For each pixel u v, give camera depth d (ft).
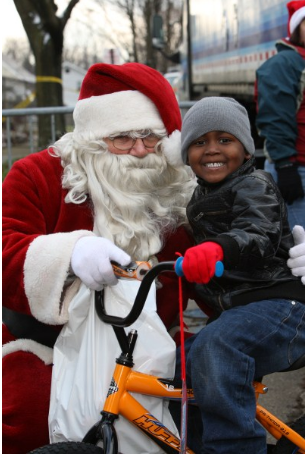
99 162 8.23
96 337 7.23
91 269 7.00
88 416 6.95
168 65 92.68
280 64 12.89
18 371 8.05
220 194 7.66
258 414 7.63
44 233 8.23
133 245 8.20
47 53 33.47
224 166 7.69
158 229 8.45
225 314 7.27
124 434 6.97
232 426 6.77
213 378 6.77
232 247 6.48
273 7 16.62
